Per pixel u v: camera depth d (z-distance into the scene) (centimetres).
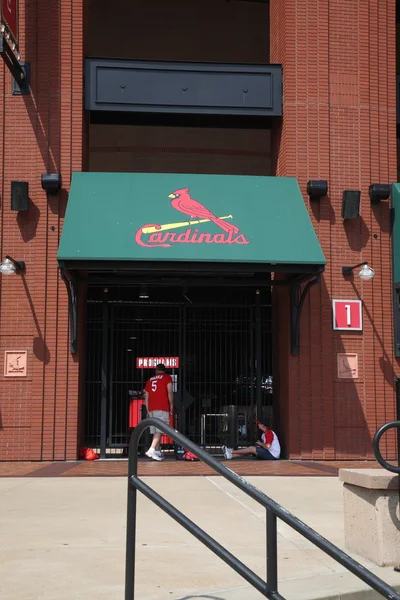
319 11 1593
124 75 1557
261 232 1409
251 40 2047
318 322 1520
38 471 1281
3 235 1492
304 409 1500
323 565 613
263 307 1822
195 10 2044
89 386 1775
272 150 1681
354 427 1511
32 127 1516
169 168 1972
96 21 2016
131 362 1812
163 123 1669
